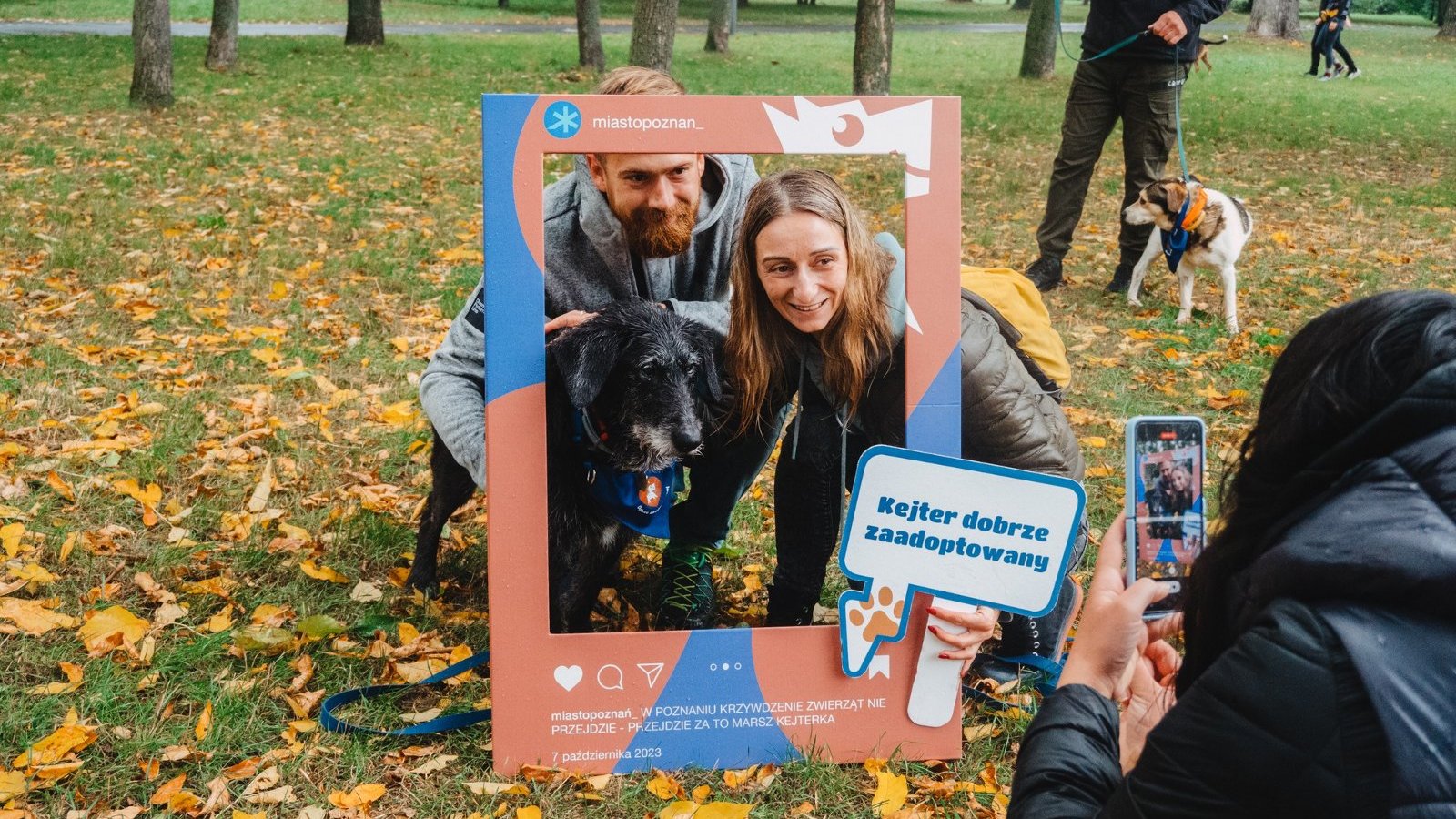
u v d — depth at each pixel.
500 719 2.76
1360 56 27.72
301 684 3.09
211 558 3.80
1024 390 2.95
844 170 2.98
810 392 2.96
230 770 2.74
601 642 2.76
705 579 3.36
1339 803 1.17
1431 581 1.12
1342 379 1.28
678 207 2.90
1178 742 1.28
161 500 4.19
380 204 9.07
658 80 3.15
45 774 2.67
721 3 24.06
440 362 3.17
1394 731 1.12
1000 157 12.15
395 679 3.16
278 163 10.65
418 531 4.05
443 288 6.90
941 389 2.76
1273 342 6.21
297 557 3.83
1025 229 8.79
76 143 11.19
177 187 9.45
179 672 3.16
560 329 2.89
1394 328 1.26
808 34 30.88
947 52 27.25
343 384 5.42
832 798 2.71
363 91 16.36
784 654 2.80
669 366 2.94
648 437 2.96
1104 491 4.41
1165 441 1.82
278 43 22.58
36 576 3.53
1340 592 1.18
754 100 2.66
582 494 3.04
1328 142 14.05
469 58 21.27
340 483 4.44
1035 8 21.08
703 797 2.71
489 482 2.70
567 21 34.25
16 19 28.41
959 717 2.86
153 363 5.47
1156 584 1.70
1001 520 2.68
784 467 3.02
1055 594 2.70
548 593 2.75
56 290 6.54
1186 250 6.52
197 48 20.36
